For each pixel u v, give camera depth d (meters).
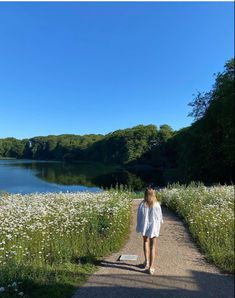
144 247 9.70
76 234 11.74
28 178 62.59
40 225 11.95
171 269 9.66
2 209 14.55
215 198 18.53
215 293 8.07
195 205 17.19
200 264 10.14
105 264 9.92
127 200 19.14
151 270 9.21
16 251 9.69
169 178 61.84
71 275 8.76
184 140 52.66
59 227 12.25
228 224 13.15
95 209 14.84
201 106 52.62
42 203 16.28
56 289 7.76
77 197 18.36
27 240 10.80
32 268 8.59
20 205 15.60
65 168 106.06
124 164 124.38
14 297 7.04
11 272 7.92
